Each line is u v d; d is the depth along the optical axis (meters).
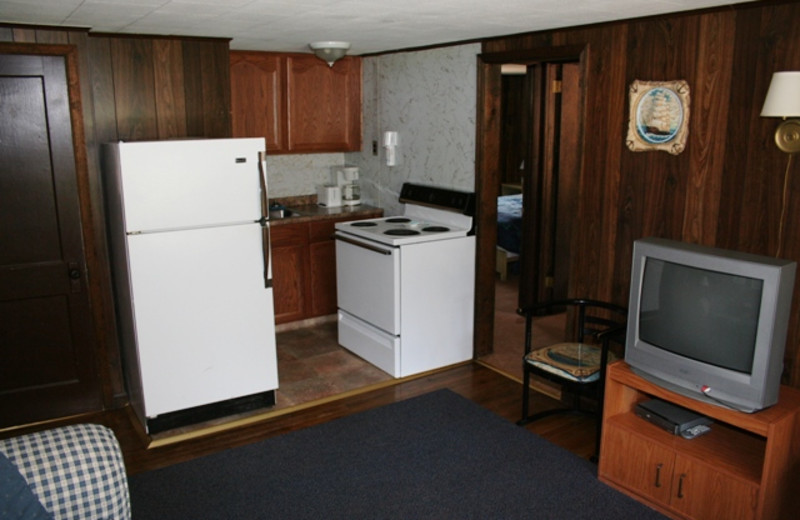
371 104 5.07
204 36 3.77
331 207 5.27
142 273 3.22
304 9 2.79
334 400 3.84
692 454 2.61
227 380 3.56
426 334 4.18
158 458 3.21
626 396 2.96
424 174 4.62
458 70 4.17
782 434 2.38
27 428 3.58
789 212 2.60
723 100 2.77
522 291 5.35
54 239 3.52
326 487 2.94
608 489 2.92
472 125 4.13
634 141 3.16
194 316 3.40
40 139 3.40
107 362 3.77
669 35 2.94
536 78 4.82
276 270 4.86
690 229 2.98
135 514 2.74
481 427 3.49
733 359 2.44
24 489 1.71
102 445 1.95
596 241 3.44
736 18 2.68
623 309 3.25
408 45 4.32
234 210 3.39
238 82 4.56
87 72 3.48
